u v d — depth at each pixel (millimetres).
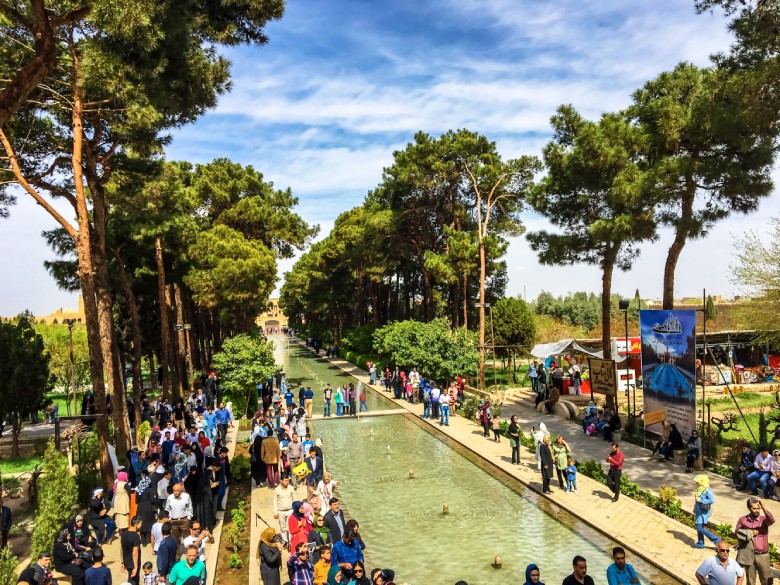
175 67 16875
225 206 47750
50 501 11969
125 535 10945
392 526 14344
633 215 21375
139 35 13273
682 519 13758
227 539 13766
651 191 20375
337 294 64938
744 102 15438
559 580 10969
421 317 64625
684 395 19000
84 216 16531
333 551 9430
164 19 14289
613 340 29625
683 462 18516
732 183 19281
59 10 15039
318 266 65812
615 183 21266
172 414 27328
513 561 12023
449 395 29875
